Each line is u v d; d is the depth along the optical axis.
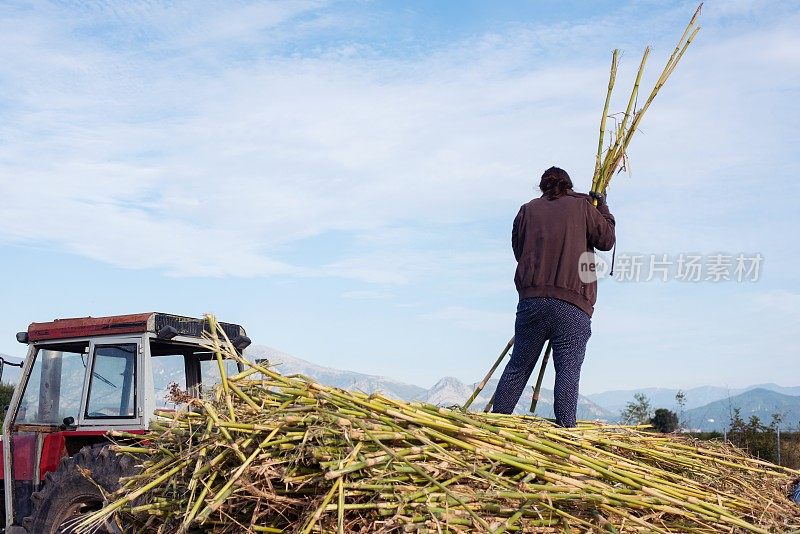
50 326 7.98
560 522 3.52
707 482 4.36
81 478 6.91
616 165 5.64
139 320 7.46
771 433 13.23
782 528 3.98
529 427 4.25
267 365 4.34
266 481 3.52
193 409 4.29
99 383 7.59
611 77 5.67
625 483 3.88
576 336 5.10
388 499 3.38
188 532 3.76
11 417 8.02
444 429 3.81
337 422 3.59
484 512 3.43
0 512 8.33
